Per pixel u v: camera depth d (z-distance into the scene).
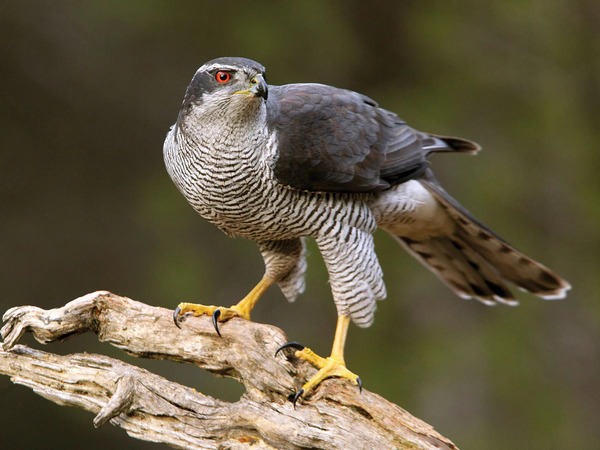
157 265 13.41
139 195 13.93
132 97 14.35
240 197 7.20
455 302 13.98
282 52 13.57
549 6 15.20
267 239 7.81
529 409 13.44
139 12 13.48
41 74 14.32
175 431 6.68
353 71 14.25
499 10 14.85
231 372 6.93
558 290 9.00
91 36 14.25
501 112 14.55
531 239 14.12
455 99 14.30
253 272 13.73
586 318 14.40
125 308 6.97
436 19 14.56
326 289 13.38
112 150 14.34
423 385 13.23
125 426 6.76
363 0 14.34
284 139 7.24
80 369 6.83
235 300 13.44
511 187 14.15
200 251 13.56
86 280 13.88
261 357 6.76
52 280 13.85
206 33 13.66
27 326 6.88
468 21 14.85
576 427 13.71
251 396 6.73
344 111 7.78
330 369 6.88
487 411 13.33
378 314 13.44
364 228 7.71
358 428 6.43
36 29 14.25
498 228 13.93
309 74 13.78
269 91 7.87
